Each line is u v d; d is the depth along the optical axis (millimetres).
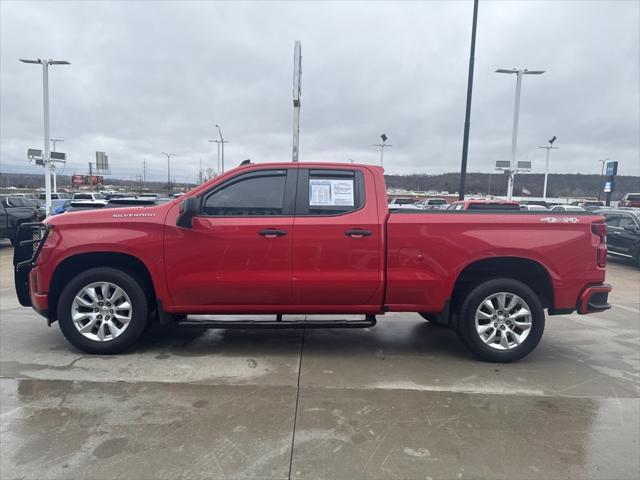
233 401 3703
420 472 2809
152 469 2781
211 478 2709
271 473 2766
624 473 2838
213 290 4582
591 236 4672
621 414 3621
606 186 38406
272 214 4617
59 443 3043
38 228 5137
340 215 4602
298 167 4715
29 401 3639
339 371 4410
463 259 4590
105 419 3373
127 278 4590
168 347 5031
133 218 4570
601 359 4945
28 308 6621
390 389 4004
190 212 4324
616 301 8336
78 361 4527
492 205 10891
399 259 4582
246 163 5082
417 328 6020
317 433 3234
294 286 4562
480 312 4680
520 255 4590
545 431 3332
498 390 4039
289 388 3980
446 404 3734
